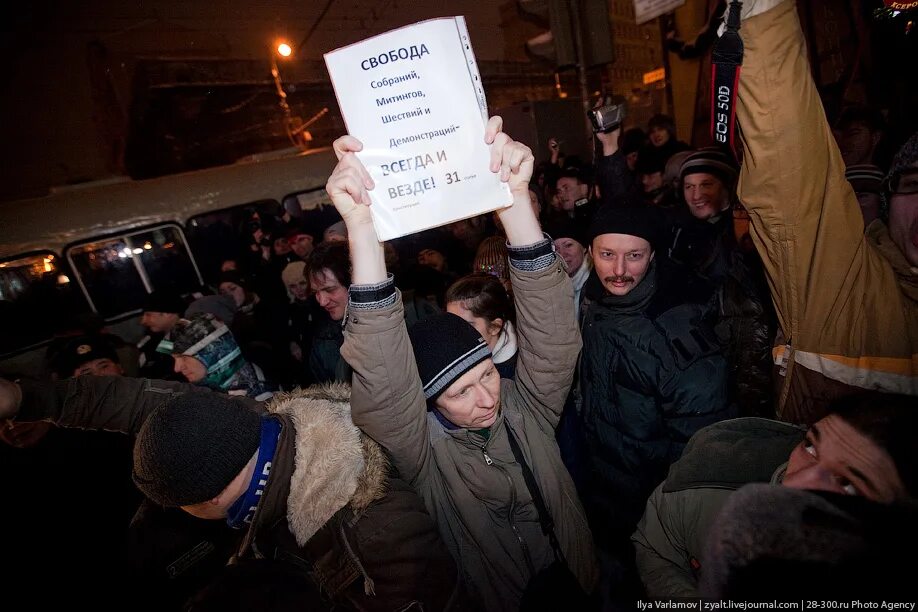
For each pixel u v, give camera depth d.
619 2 32.44
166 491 0.91
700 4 7.07
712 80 1.06
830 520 0.48
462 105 0.98
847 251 1.07
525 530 1.24
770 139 1.03
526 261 1.10
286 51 11.90
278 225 6.16
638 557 1.08
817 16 4.56
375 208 1.00
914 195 1.00
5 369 4.39
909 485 0.50
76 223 4.85
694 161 2.32
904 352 1.04
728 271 1.77
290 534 1.01
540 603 1.12
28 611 2.11
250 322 4.07
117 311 5.02
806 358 1.18
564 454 1.72
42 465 2.25
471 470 1.21
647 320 1.54
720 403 1.42
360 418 1.04
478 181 1.01
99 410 1.52
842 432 0.60
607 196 2.41
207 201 5.68
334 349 2.53
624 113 2.34
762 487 0.52
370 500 0.98
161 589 1.31
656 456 1.53
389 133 0.98
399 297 1.03
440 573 0.98
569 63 4.56
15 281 4.50
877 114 2.96
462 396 1.15
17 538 2.17
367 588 0.92
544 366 1.20
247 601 0.77
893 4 2.39
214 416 0.94
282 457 1.00
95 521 2.29
